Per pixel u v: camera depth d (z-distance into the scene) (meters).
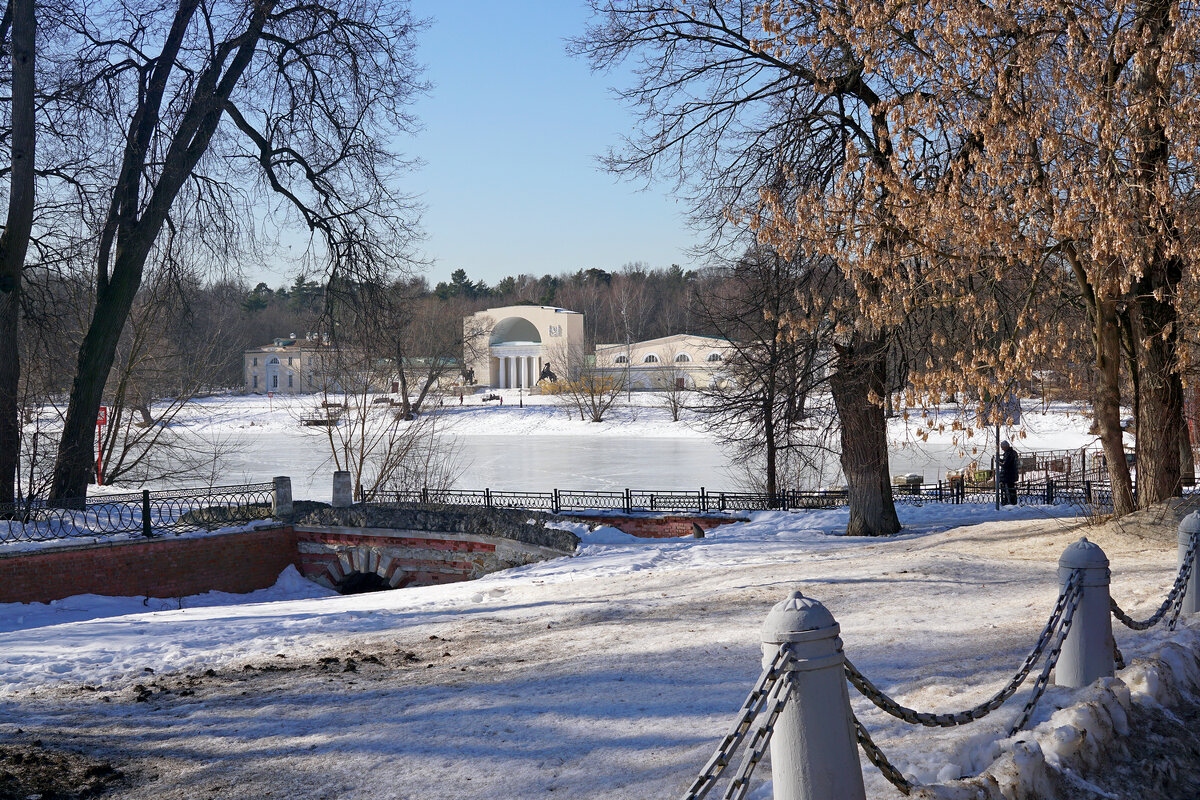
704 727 6.63
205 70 25.83
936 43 13.85
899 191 13.92
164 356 33.53
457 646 11.14
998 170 12.86
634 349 108.94
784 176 20.52
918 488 32.06
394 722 7.61
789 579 13.91
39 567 18.62
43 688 10.21
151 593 20.39
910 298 14.45
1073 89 12.84
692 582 14.91
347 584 23.16
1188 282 14.75
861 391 21.50
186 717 8.38
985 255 13.94
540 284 190.25
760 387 27.67
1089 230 13.13
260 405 105.75
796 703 3.67
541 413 95.75
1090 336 16.75
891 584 12.81
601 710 7.37
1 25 24.77
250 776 6.46
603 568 18.08
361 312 29.86
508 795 5.62
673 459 58.62
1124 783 4.88
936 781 4.63
